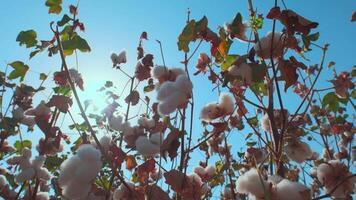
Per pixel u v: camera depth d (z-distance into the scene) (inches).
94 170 19.5
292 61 23.7
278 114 28.6
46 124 32.8
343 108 47.5
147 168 26.0
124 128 29.0
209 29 27.6
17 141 46.9
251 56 24.8
